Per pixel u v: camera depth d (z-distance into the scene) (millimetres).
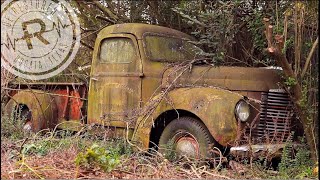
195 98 6211
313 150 6168
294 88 6234
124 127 6957
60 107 8492
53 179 4559
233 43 7980
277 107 6504
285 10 7020
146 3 9664
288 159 5938
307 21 6656
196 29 8539
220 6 7766
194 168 5465
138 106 6961
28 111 8711
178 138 6387
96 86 7469
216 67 6758
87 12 10102
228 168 6000
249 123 6188
